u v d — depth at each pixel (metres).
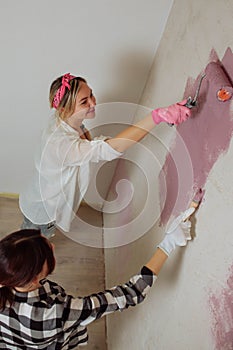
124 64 1.82
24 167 2.32
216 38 1.15
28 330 1.06
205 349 1.01
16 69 1.82
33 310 1.04
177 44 1.51
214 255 1.01
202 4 1.29
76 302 1.13
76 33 1.71
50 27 1.68
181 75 1.43
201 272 1.07
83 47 1.76
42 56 1.78
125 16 1.65
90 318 1.16
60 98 1.51
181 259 1.22
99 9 1.63
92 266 2.29
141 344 1.51
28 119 2.05
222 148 1.03
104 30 1.70
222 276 0.96
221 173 1.02
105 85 1.92
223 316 0.93
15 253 0.96
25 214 1.91
